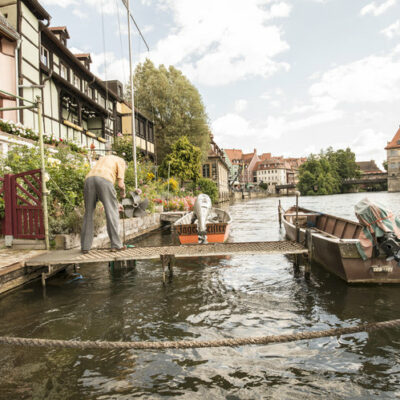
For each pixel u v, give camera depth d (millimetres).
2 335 3857
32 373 3037
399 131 88750
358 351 3340
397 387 2744
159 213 15172
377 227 5355
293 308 4586
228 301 4938
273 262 7477
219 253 5727
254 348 3457
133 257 5598
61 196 8555
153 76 37688
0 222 7352
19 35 13164
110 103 25688
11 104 13266
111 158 6176
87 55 23734
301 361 3186
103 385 2836
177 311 4559
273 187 115688
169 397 2666
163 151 37750
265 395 2678
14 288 5535
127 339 3715
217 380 2896
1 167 8031
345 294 5102
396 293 5070
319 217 10711
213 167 49562
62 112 17594
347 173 105875
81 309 4676
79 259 5543
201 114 39094
